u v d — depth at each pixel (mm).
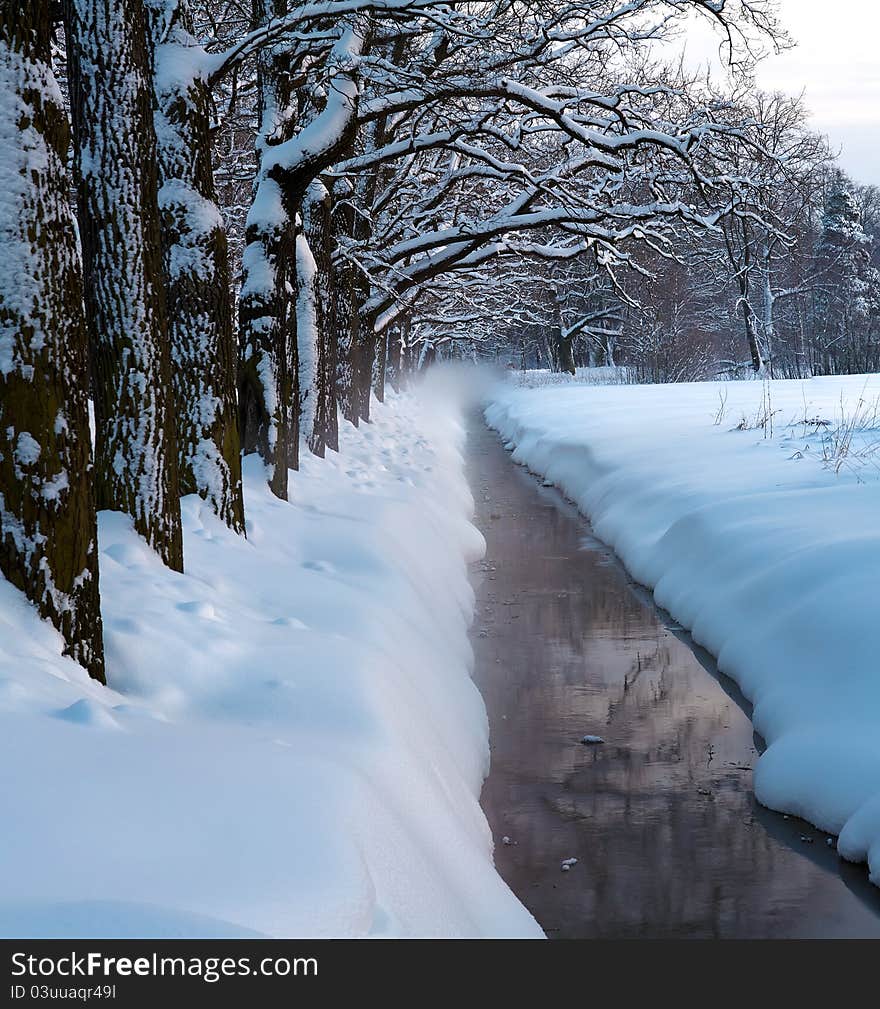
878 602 10398
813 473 17859
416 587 12562
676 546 15766
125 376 9039
